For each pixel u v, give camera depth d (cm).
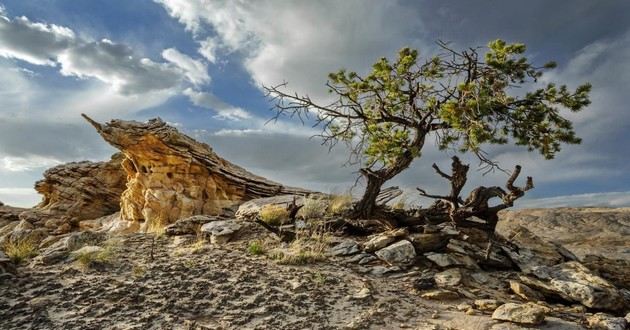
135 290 791
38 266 928
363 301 807
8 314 676
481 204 1281
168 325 667
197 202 2580
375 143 1435
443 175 1322
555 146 1391
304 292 829
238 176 2756
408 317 750
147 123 2653
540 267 1048
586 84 1320
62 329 637
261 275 908
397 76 1465
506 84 1323
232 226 1315
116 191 3703
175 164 2623
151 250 1094
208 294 792
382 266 1046
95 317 681
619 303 868
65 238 1124
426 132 1449
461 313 778
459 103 1263
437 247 1146
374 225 1389
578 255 1700
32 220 3434
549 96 1344
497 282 1016
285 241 1235
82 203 3578
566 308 870
